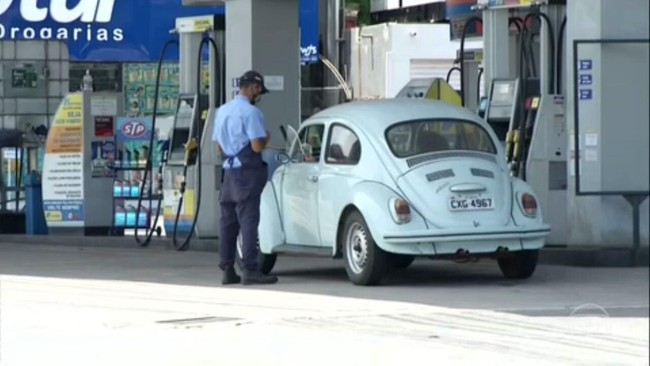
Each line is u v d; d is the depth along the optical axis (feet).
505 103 156.76
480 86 186.19
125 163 203.82
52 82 241.55
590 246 146.20
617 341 96.37
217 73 177.99
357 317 107.24
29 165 222.48
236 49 174.09
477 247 122.01
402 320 105.60
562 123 153.89
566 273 137.90
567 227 149.89
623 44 143.64
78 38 254.68
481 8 162.20
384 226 120.88
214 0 185.98
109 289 129.08
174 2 259.39
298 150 136.46
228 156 129.39
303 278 137.28
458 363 88.12
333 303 115.44
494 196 123.24
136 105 259.19
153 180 203.82
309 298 119.34
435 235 120.16
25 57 240.73
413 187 122.31
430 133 126.82
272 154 150.92
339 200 126.93
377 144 125.59
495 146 128.36
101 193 202.28
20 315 111.24
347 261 127.54
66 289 129.39
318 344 95.35
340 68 343.46
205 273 145.07
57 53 243.40
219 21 177.58
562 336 98.58
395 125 126.93
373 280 125.39
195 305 115.96
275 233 136.15
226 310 112.47
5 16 247.29
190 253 172.76
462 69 175.73
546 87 154.20
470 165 124.26
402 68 327.88
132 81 259.80
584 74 145.38
